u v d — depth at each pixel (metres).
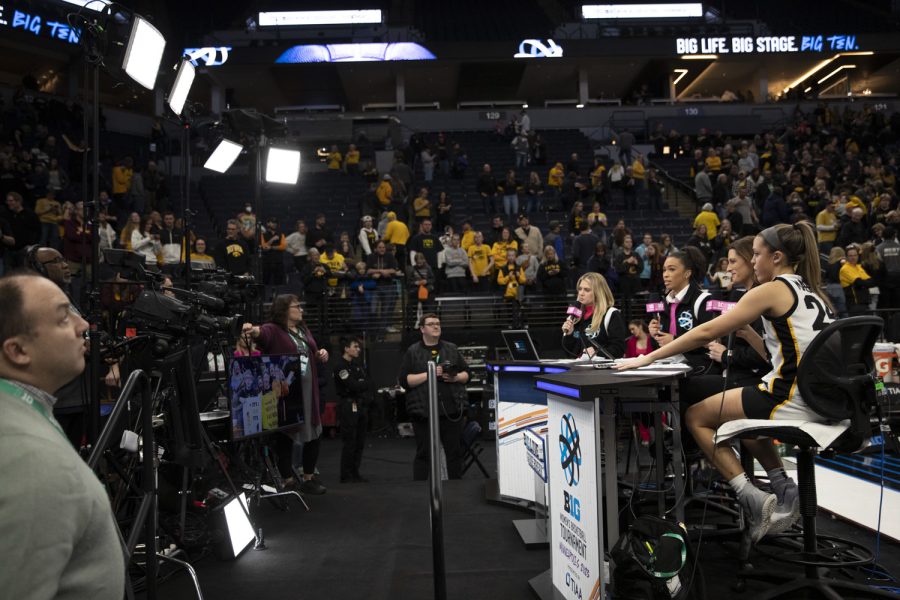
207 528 3.91
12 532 1.18
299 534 4.38
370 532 4.39
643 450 6.73
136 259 3.82
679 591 2.70
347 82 27.33
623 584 2.82
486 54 25.09
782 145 19.62
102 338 3.61
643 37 25.61
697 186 16.94
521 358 5.02
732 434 2.85
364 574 3.60
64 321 1.48
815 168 17.83
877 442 5.61
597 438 2.51
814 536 2.97
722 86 29.55
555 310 11.53
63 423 4.06
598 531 2.49
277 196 17.66
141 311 3.52
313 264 11.09
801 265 3.05
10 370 1.43
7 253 9.37
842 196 14.25
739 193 14.54
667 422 3.76
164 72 21.44
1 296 1.42
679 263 4.24
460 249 12.10
